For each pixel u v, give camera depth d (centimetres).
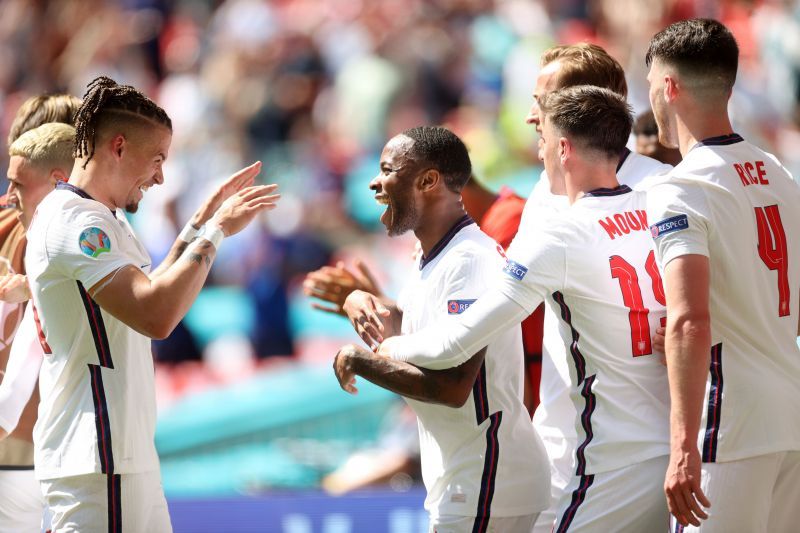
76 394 1081
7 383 1184
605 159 1055
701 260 962
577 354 1037
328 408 2631
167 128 1125
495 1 3850
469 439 1079
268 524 1847
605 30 3753
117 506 1077
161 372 2819
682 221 973
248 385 2750
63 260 1060
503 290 1016
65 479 1080
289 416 2642
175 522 1856
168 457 2611
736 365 989
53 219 1077
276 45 3891
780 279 1007
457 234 1102
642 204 1056
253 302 2969
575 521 1021
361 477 2341
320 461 2506
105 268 1048
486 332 1018
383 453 2384
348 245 3198
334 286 1311
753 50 3516
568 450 1199
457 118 3616
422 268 1116
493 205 1437
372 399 2614
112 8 4172
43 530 1118
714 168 994
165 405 2694
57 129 1246
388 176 1105
